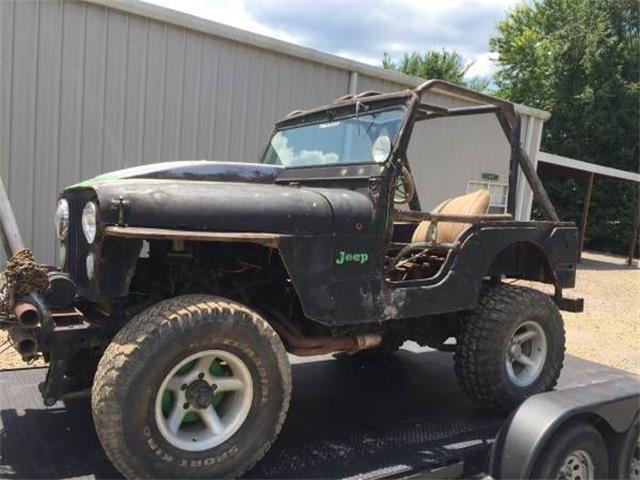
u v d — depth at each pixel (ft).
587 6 86.69
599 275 49.19
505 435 8.41
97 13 22.99
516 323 11.48
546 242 12.36
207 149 26.53
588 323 27.55
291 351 9.64
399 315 9.97
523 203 40.86
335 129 11.82
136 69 24.18
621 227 79.61
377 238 9.69
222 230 8.26
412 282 10.24
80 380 9.51
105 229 7.77
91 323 8.52
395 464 8.73
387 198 9.89
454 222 11.14
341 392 12.22
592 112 83.51
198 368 7.93
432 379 13.39
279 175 12.83
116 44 23.58
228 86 26.76
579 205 81.76
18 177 22.18
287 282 10.32
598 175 63.93
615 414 8.87
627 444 9.08
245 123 27.50
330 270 9.15
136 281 9.92
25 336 8.09
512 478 8.09
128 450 7.29
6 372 11.89
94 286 8.34
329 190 9.84
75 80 22.90
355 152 11.11
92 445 8.75
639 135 82.79
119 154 24.26
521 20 100.83
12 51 21.52
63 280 8.66
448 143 35.91
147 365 7.35
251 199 8.65
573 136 87.25
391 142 10.16
